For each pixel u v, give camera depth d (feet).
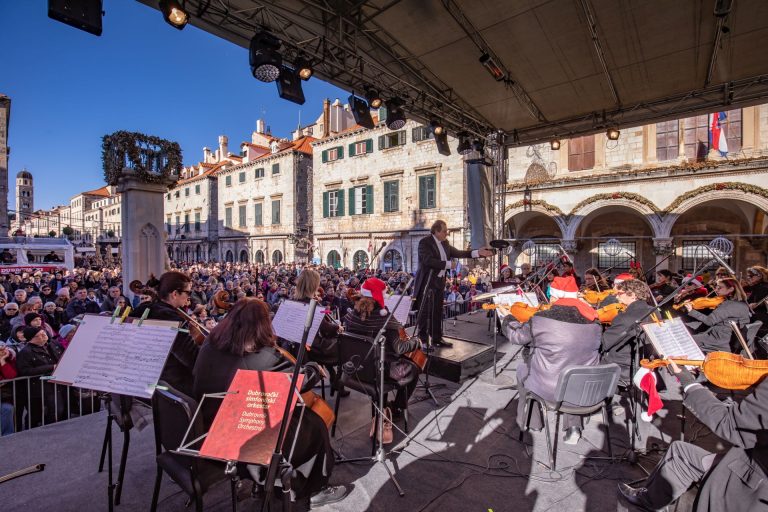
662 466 6.92
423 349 16.24
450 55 19.36
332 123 85.97
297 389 5.80
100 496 8.27
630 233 52.54
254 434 5.57
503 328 12.90
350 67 19.93
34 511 7.74
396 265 66.80
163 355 6.55
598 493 8.47
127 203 26.66
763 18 15.70
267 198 92.58
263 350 6.82
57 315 24.59
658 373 14.08
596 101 24.20
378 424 9.96
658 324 8.09
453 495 8.41
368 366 10.21
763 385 5.27
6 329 20.79
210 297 33.17
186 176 138.82
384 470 9.32
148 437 10.80
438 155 61.41
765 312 16.39
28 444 10.36
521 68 20.29
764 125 39.81
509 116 26.86
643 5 15.37
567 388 8.78
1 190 72.02
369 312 10.41
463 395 13.84
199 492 6.30
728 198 40.19
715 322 13.62
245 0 14.96
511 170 54.54
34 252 72.69
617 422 11.82
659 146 45.21
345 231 75.00
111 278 42.06
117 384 6.42
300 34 17.80
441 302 16.88
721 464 5.72
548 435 9.36
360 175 72.38
